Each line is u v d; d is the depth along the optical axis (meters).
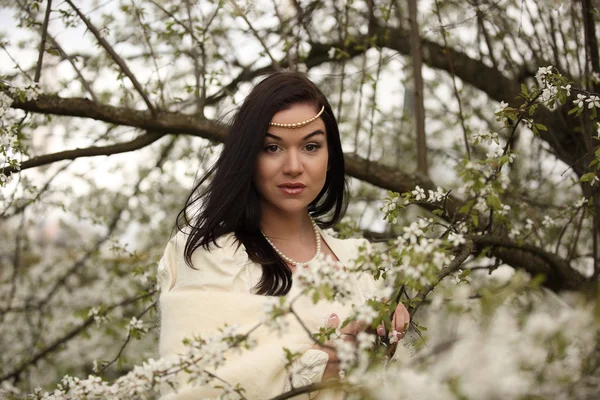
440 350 1.04
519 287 1.10
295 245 1.77
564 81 1.64
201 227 1.72
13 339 3.91
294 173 1.65
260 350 1.51
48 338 3.94
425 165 2.67
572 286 2.45
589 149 2.25
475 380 0.95
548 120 2.77
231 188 1.69
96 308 2.75
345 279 1.17
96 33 2.38
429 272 1.17
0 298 3.94
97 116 2.51
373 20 3.07
